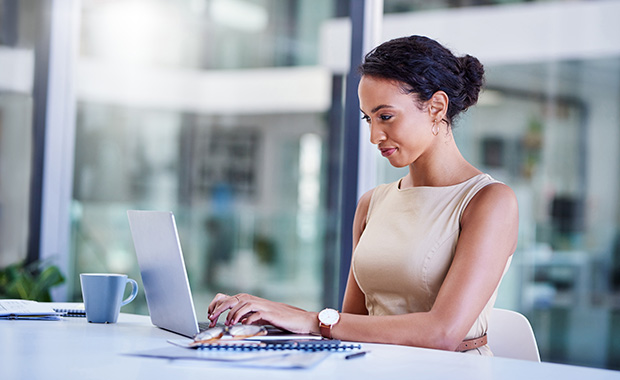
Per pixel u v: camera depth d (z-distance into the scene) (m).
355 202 2.62
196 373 0.90
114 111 9.05
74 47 3.55
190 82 9.91
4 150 3.43
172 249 1.24
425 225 1.47
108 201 9.14
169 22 9.77
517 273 5.79
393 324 1.26
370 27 2.66
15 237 3.42
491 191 1.41
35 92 3.41
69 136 3.57
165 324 1.32
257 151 9.60
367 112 1.46
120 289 1.42
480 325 1.42
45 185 3.44
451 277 1.33
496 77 5.83
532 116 5.87
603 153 5.75
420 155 1.52
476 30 5.68
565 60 5.76
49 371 0.90
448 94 1.44
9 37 3.43
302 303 6.97
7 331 1.25
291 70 8.95
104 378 0.87
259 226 7.41
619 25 5.66
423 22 5.54
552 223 5.82
